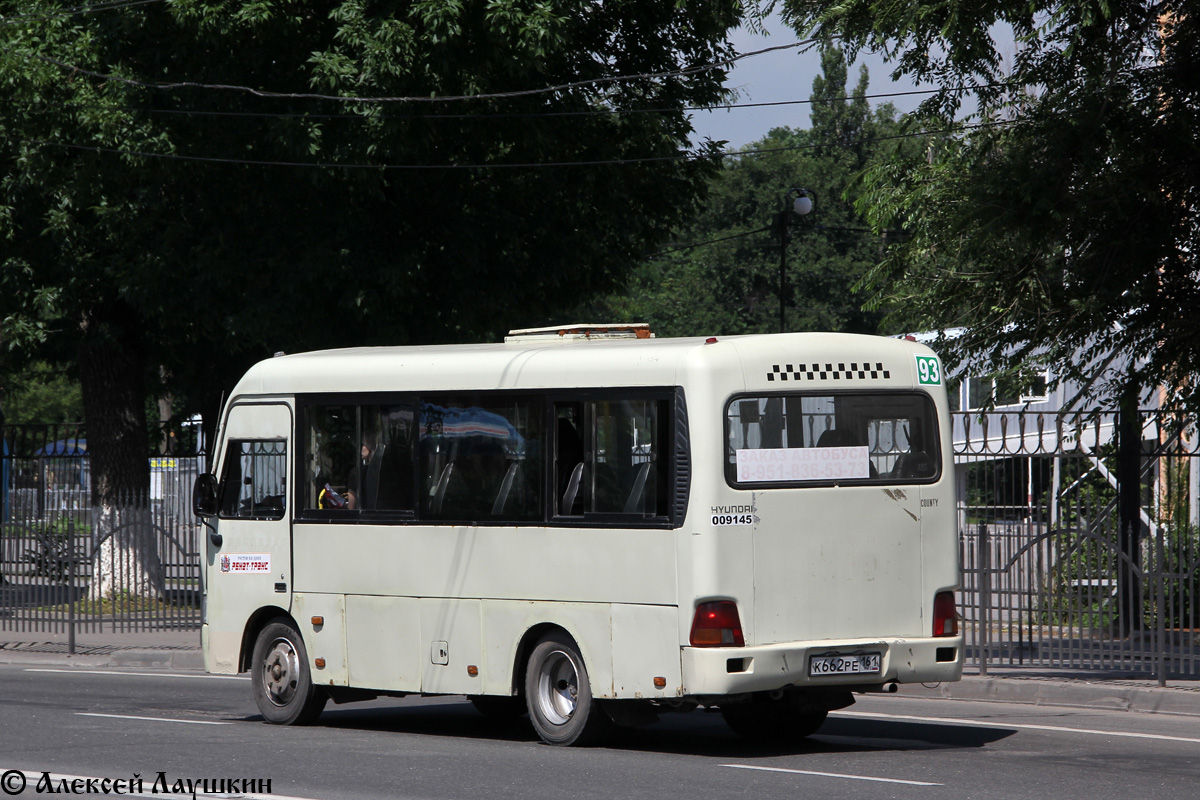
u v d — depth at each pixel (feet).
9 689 94.48
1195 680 83.71
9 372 164.66
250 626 77.77
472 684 68.49
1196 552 85.05
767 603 62.08
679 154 138.62
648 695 62.49
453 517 69.56
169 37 118.73
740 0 91.45
